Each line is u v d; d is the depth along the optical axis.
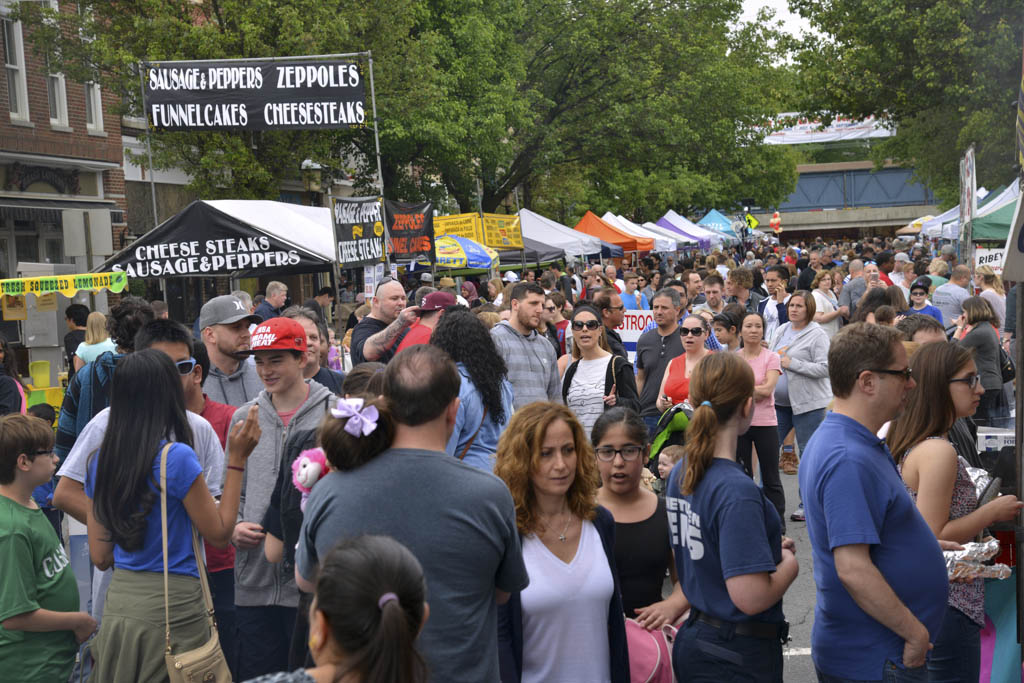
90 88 24.02
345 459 2.98
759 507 3.37
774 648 3.46
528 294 7.04
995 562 4.51
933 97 28.17
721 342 8.74
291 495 3.92
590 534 3.68
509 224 22.61
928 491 3.77
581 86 37.69
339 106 15.93
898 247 28.88
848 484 3.24
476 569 2.94
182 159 22.89
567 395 7.52
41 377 11.70
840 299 14.70
